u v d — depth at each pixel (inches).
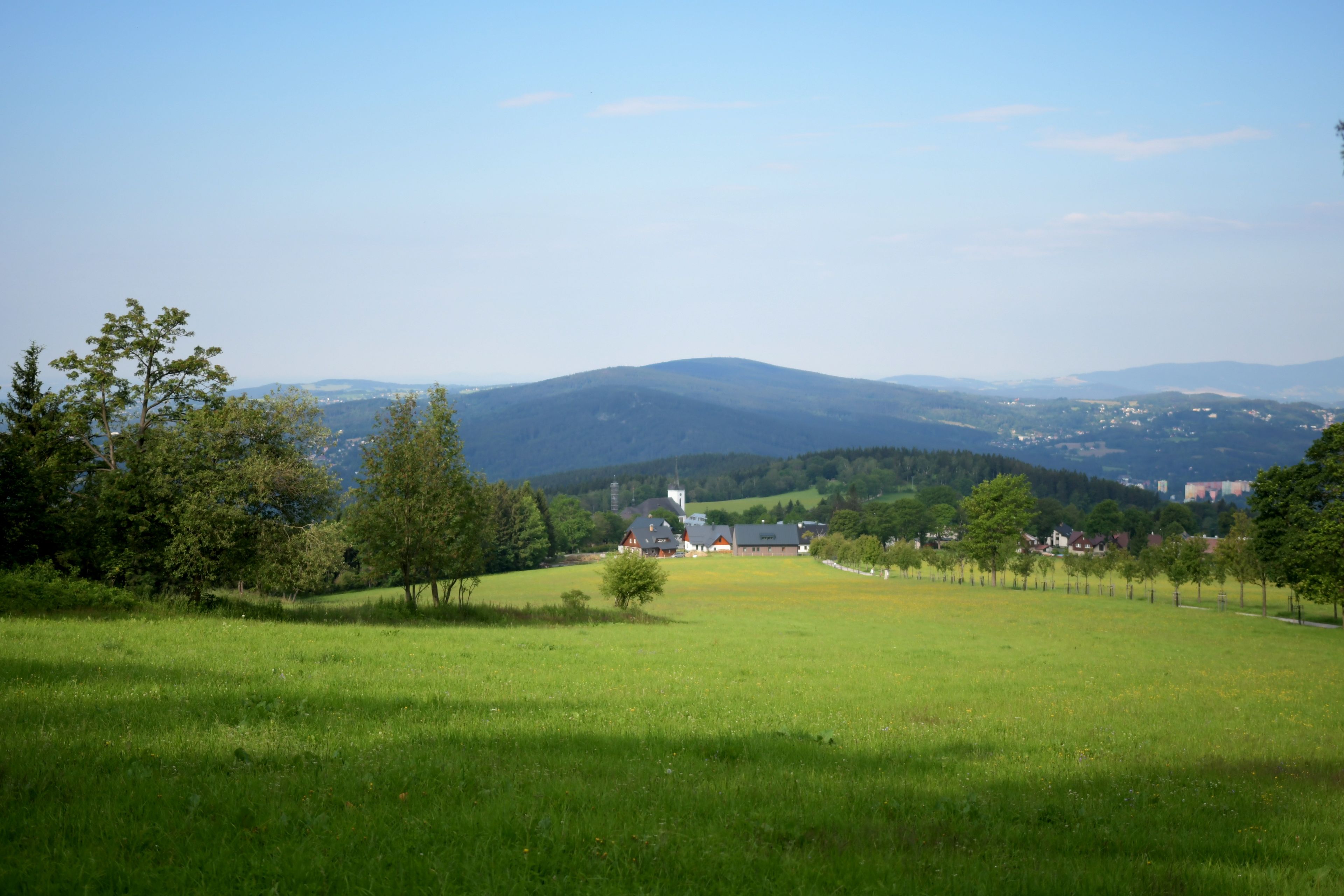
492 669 960.9
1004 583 4958.2
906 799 453.1
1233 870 355.9
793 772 504.4
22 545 1539.1
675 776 472.1
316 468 1740.9
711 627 2064.5
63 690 615.2
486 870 302.2
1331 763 633.0
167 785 383.9
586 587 4845.0
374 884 287.6
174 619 1295.5
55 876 285.1
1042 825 425.7
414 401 1852.9
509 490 6491.1
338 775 419.2
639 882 304.3
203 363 1881.2
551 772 457.7
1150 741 708.0
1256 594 4126.5
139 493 1489.9
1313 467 2384.4
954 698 948.6
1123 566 4047.7
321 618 1609.3
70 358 1756.9
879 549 6259.8
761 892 302.8
